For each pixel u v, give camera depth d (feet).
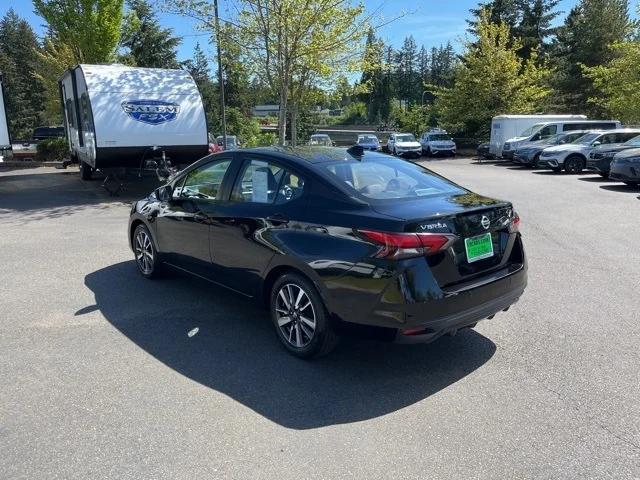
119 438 10.32
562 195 44.62
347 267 12.11
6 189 48.88
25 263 22.80
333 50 52.54
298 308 13.57
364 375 12.94
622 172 46.78
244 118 138.82
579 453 9.86
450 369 13.21
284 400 11.76
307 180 13.78
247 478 9.21
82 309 17.24
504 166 84.28
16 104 199.62
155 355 13.96
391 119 271.08
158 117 42.80
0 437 10.36
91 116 40.88
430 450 9.98
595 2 146.41
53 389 12.17
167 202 18.37
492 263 13.26
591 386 12.29
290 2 47.29
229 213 15.33
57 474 9.30
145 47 127.85
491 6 143.64
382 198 13.05
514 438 10.34
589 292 18.90
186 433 10.50
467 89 117.60
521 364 13.43
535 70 115.03
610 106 95.20
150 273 20.13
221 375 12.89
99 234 28.68
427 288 11.70
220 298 18.30
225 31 50.98
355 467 9.50
